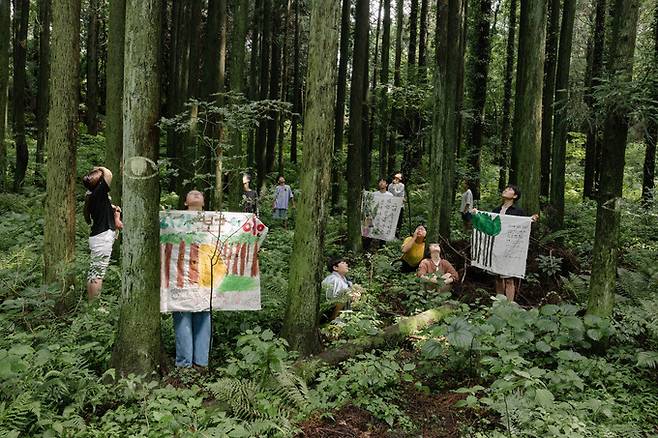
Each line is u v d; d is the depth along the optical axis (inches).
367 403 154.8
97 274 206.5
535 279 287.9
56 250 211.2
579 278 266.8
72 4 204.4
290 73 853.8
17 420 122.8
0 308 188.1
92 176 226.8
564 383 160.9
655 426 145.7
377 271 301.7
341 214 509.0
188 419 131.1
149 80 152.3
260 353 152.3
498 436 132.7
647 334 196.4
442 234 335.0
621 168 187.5
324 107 176.1
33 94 776.9
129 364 156.3
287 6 684.7
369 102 552.4
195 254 173.8
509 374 144.9
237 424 131.6
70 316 194.9
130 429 130.0
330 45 173.5
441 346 174.1
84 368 148.6
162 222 172.4
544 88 521.0
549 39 489.4
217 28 378.0
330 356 179.3
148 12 149.6
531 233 315.3
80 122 802.2
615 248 191.2
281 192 522.3
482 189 645.3
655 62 183.8
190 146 363.3
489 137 691.4
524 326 185.9
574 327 177.3
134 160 153.0
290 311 182.7
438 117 300.5
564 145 427.5
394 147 662.5
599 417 147.2
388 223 370.6
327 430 142.5
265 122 607.5
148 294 157.8
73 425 124.4
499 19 767.7
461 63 496.7
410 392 168.7
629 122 190.5
